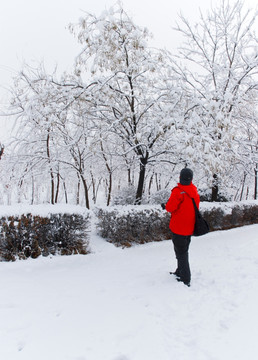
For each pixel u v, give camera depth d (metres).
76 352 2.21
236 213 9.28
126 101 8.83
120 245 6.22
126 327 2.62
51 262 4.68
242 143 9.43
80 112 8.05
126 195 10.42
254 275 4.13
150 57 7.82
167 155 9.50
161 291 3.55
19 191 9.70
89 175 12.59
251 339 2.49
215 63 9.14
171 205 3.79
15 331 2.48
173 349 2.32
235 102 8.34
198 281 3.98
